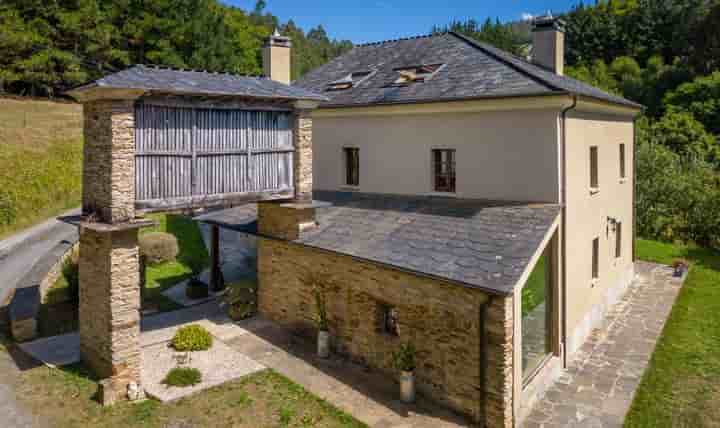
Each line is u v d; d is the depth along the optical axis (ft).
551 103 39.65
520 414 33.60
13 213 83.35
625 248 63.41
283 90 43.98
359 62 63.62
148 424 31.81
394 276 37.86
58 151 115.96
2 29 152.46
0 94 162.20
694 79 169.48
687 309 56.44
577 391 38.19
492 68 46.55
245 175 41.60
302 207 44.98
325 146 57.67
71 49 169.78
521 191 42.70
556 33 57.98
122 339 35.37
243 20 234.79
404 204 48.11
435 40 59.52
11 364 39.88
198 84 38.37
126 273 35.32
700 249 88.38
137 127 35.17
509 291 29.84
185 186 37.83
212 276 61.05
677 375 40.50
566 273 41.73
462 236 38.42
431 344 35.63
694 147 128.47
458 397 34.19
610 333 49.60
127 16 173.06
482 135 44.70
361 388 37.60
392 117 51.11
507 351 31.63
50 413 32.68
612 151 55.62
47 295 55.31
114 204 34.06
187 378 37.35
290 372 39.99
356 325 41.63
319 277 44.86
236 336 47.34
